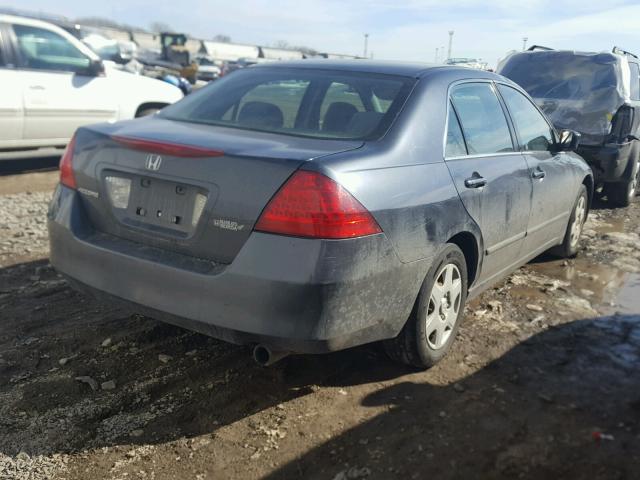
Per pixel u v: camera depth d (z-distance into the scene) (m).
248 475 2.57
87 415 2.95
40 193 7.64
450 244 3.35
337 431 2.86
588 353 3.73
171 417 2.96
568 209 5.22
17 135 8.05
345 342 2.80
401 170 3.03
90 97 8.66
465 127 3.68
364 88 3.47
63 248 3.26
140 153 3.01
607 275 5.27
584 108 7.81
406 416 2.98
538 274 5.22
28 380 3.24
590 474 2.59
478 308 4.38
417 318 3.18
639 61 9.55
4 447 2.70
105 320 3.98
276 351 2.77
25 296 4.35
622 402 3.17
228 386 3.23
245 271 2.65
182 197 2.88
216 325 2.73
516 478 2.55
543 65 8.55
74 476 2.54
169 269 2.83
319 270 2.59
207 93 3.90
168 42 42.12
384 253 2.84
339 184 2.67
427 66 3.79
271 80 3.76
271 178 2.67
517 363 3.56
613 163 7.66
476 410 3.05
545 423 2.95
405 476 2.56
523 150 4.37
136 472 2.57
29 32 8.12
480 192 3.57
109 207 3.14
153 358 3.50
